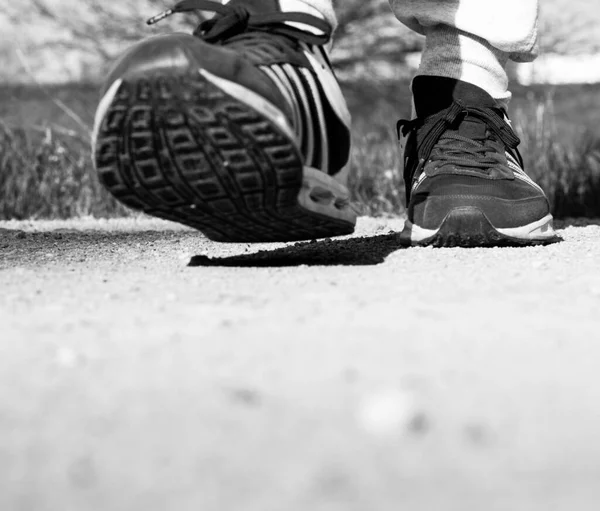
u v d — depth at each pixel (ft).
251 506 1.10
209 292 2.27
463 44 2.98
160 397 1.53
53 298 2.24
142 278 2.49
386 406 1.39
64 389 1.58
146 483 1.18
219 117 2.25
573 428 1.38
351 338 1.87
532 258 2.71
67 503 1.12
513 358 1.77
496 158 2.92
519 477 1.19
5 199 5.38
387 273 2.49
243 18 2.54
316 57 2.57
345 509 1.09
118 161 2.34
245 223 2.50
